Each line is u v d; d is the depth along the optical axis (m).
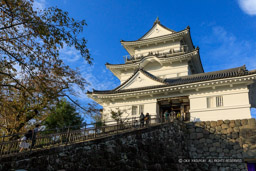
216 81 21.03
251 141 18.19
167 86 23.08
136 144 13.45
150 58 33.59
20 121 15.47
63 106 27.91
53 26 11.31
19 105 14.37
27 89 12.54
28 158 8.77
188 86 22.31
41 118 18.31
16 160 8.41
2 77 12.64
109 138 11.95
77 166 10.03
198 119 21.69
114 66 35.28
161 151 15.41
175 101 24.92
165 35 35.94
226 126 19.72
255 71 19.55
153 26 39.09
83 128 13.19
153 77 25.61
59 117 26.97
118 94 25.28
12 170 8.17
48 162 9.22
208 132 20.19
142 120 17.55
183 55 31.75
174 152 17.06
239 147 18.52
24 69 11.44
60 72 12.92
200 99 22.41
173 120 19.38
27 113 16.02
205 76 25.66
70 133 12.30
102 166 10.99
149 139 14.75
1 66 11.66
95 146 11.13
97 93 25.95
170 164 15.66
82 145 10.58
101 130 16.36
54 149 9.59
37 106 15.59
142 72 26.27
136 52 38.66
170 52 34.53
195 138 20.47
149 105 24.81
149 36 38.84
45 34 10.91
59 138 12.27
